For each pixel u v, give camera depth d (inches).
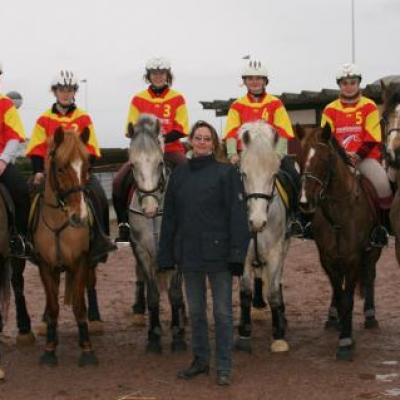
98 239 267.6
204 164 228.1
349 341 260.2
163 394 223.9
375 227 280.8
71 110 292.5
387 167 286.7
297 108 657.6
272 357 264.5
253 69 294.2
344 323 261.1
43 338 305.7
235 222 219.6
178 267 240.7
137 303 325.1
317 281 430.3
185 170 230.1
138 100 309.1
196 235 223.0
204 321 235.9
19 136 264.2
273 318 272.5
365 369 247.0
